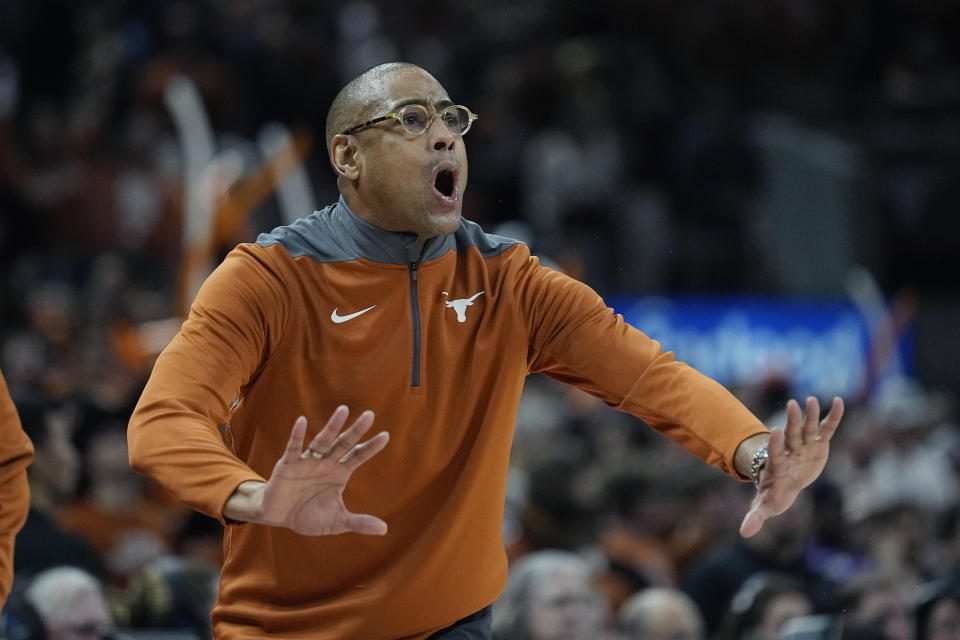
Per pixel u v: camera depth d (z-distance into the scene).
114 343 16.00
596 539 12.79
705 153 25.12
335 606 5.88
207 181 15.36
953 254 24.89
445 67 27.08
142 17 26.06
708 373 21.95
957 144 25.50
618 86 26.06
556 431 17.08
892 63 26.86
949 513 15.46
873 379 21.00
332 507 5.00
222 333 5.65
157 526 12.48
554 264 20.59
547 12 28.20
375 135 5.93
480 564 6.06
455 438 6.00
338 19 28.09
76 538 10.13
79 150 22.45
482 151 25.41
